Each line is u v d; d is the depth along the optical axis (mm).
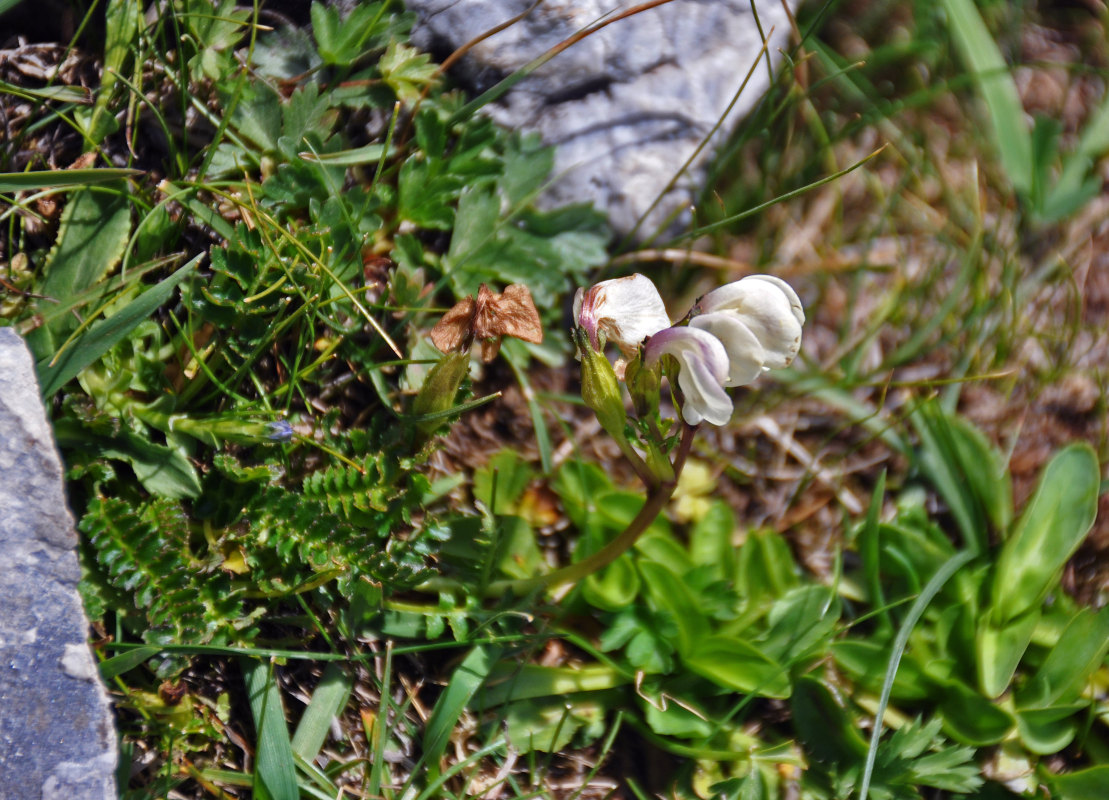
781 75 571
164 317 550
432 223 562
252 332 543
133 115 561
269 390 555
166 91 564
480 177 564
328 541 533
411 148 567
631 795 549
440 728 537
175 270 552
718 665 545
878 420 575
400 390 559
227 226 551
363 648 544
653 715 544
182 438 540
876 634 555
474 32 573
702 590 547
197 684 535
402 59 568
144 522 522
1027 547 556
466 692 539
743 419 573
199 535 539
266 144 561
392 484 541
